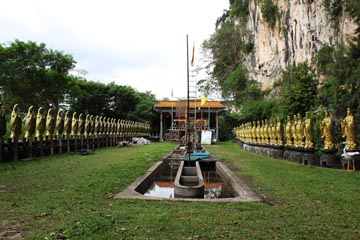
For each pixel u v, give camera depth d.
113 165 14.91
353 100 18.94
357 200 7.94
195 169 16.08
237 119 54.38
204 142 44.44
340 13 25.98
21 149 17.06
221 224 5.76
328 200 7.93
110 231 5.25
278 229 5.53
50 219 5.90
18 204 6.98
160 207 7.02
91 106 53.53
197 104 52.09
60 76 35.56
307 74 29.69
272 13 44.28
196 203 7.48
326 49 26.42
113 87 55.56
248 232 5.33
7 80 31.16
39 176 11.07
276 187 9.80
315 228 5.60
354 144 14.21
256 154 25.52
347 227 5.71
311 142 16.88
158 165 16.17
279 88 40.66
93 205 7.07
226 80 59.66
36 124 19.12
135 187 9.57
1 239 4.84
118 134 39.47
